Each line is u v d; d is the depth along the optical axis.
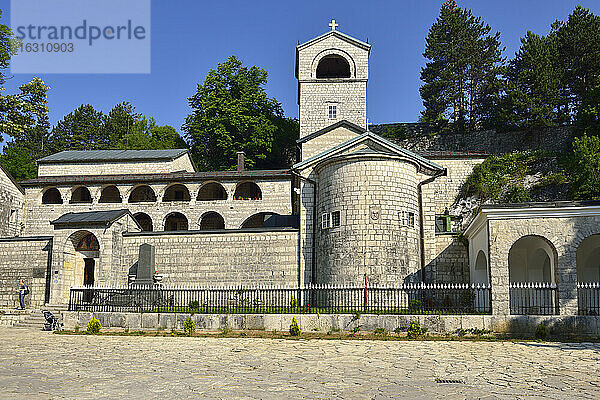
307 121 40.81
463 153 49.09
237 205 42.69
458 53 63.91
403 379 13.09
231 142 56.56
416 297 23.56
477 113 62.91
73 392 11.54
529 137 55.19
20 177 62.38
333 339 20.88
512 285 22.05
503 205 22.48
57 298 32.72
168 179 43.19
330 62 43.66
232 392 11.58
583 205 21.89
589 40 55.16
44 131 78.94
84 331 23.80
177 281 32.72
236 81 59.12
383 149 30.66
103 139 80.06
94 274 33.72
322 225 29.56
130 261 33.56
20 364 15.28
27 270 34.75
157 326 23.73
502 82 59.16
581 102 54.16
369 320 22.30
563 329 21.22
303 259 31.48
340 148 31.31
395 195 28.27
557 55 56.25
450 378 13.22
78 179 43.53
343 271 27.70
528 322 21.47
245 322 22.97
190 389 11.88
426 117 65.88
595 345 19.19
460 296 23.14
